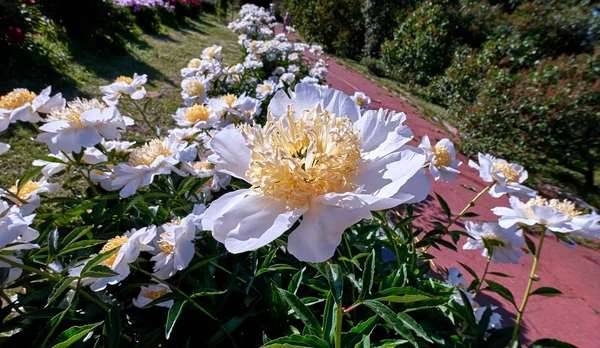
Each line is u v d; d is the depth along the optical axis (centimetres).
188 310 136
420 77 912
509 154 496
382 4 1266
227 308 144
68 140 138
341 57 1270
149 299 124
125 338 131
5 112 146
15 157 308
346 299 149
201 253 151
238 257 158
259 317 141
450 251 282
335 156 77
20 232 100
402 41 984
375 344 119
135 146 190
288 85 408
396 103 724
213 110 200
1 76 430
